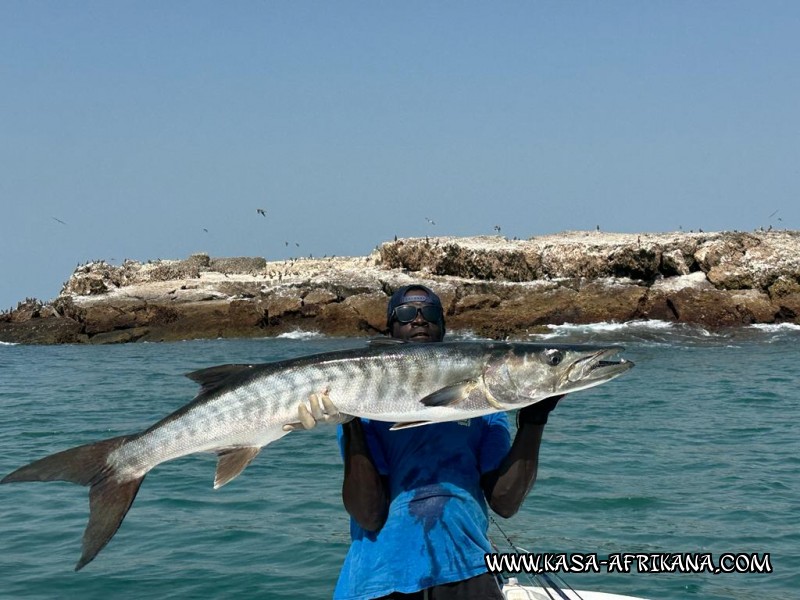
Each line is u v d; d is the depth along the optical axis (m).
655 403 22.08
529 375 4.64
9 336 52.53
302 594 8.32
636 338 42.19
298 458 14.55
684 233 50.66
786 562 9.12
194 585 8.60
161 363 37.47
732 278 45.12
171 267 57.97
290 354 40.78
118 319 51.50
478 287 47.62
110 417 20.98
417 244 52.12
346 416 4.73
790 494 12.00
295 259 69.56
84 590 8.52
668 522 10.62
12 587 8.62
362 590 4.73
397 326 5.27
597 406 21.52
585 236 53.78
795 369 30.39
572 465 13.92
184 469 13.59
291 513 11.12
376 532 4.89
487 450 5.12
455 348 4.74
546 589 6.57
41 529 10.54
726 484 12.61
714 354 36.41
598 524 10.55
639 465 13.96
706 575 8.76
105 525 4.80
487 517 5.00
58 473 4.83
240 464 4.86
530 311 45.78
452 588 4.66
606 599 7.01
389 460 5.04
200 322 51.09
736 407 21.30
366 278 50.88
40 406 23.42
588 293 45.91
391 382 4.69
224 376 4.93
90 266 57.28
